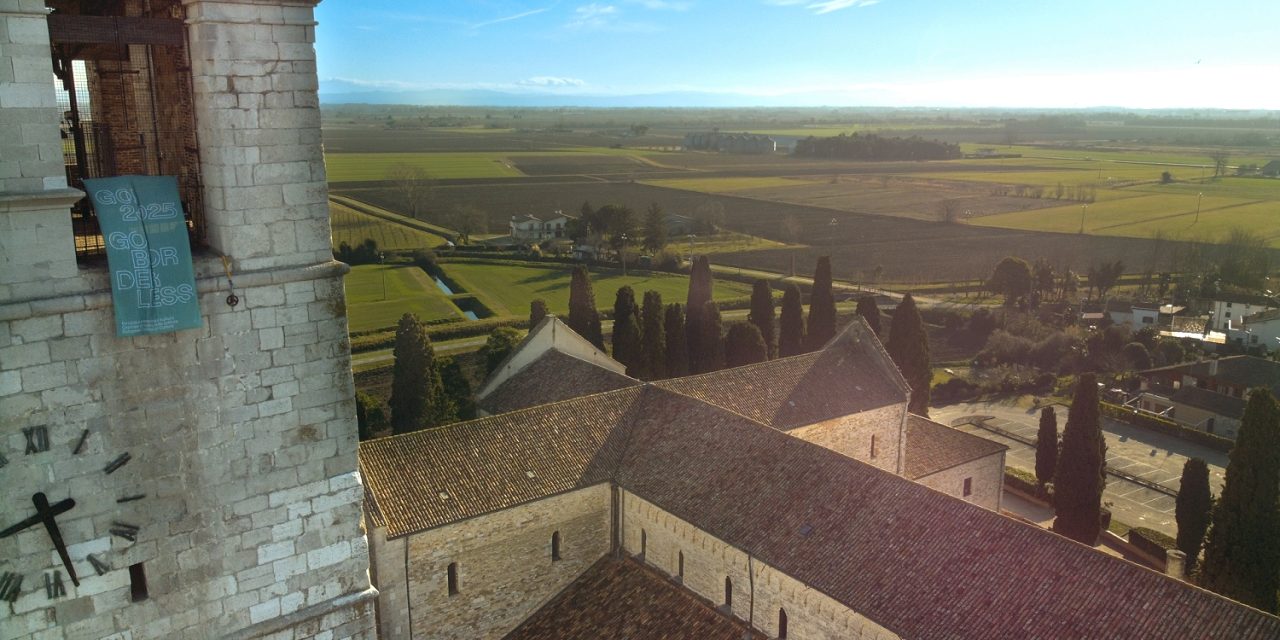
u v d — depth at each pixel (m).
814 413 47.66
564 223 188.50
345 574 19.38
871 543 30.86
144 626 17.03
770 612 32.91
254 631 18.27
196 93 16.56
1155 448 80.31
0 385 14.83
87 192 15.47
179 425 16.73
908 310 72.12
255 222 16.88
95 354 15.68
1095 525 55.81
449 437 39.09
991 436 82.31
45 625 16.05
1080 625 25.58
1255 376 91.19
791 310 82.44
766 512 34.19
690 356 81.62
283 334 17.58
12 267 14.69
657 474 38.91
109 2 17.73
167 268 16.02
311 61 16.94
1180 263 146.25
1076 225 187.88
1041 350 104.69
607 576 39.25
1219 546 44.31
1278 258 150.88
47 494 15.62
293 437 18.11
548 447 40.28
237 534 17.77
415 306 121.19
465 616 36.59
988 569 28.23
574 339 58.88
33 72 14.35
